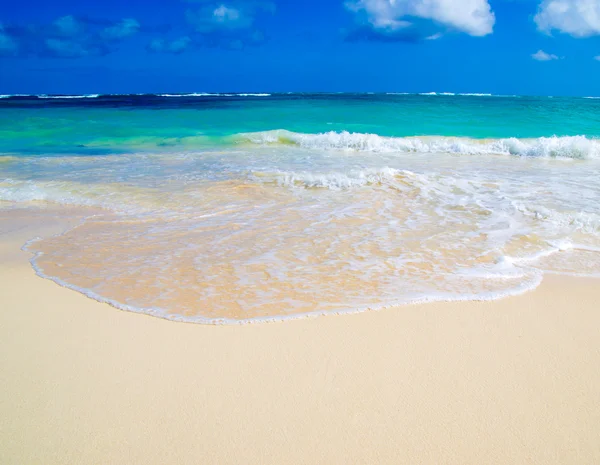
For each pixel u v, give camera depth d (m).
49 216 7.09
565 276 4.75
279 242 5.68
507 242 5.65
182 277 4.65
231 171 10.16
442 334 3.61
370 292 4.31
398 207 7.18
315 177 8.77
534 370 3.15
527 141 14.84
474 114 23.66
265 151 13.93
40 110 27.30
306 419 2.66
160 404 2.78
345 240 5.73
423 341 3.51
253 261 5.07
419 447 2.46
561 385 2.99
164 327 3.70
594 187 8.52
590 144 13.11
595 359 3.29
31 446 2.45
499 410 2.74
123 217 6.93
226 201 7.70
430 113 24.16
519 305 4.11
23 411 2.72
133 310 3.97
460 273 4.75
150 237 5.95
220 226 6.36
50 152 14.05
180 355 3.30
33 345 3.43
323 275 4.69
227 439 2.51
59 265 5.02
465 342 3.50
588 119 21.27
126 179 9.46
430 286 4.45
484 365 3.20
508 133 17.73
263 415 2.69
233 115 23.61
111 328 3.68
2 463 2.33
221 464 2.34
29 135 17.55
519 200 7.50
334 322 3.78
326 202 7.52
